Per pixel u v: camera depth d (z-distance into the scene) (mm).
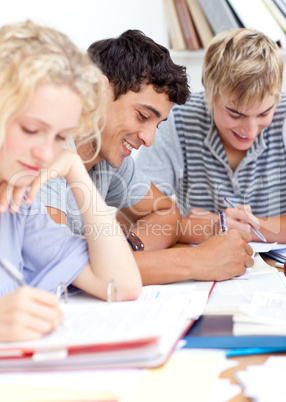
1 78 764
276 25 2098
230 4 2102
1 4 2113
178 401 561
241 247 1153
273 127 1725
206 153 1770
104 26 2242
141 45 1285
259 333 739
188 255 1130
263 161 1749
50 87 759
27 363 636
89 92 850
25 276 1020
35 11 2154
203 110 1748
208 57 1568
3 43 789
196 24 2164
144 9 2248
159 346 650
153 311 771
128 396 572
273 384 590
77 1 2197
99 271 981
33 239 1018
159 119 1346
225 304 904
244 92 1454
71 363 634
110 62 1286
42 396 572
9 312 670
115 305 823
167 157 1793
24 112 761
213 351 693
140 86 1280
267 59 1454
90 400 557
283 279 1094
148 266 1100
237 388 596
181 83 1326
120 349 640
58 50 799
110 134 1341
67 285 999
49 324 677
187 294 938
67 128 801
